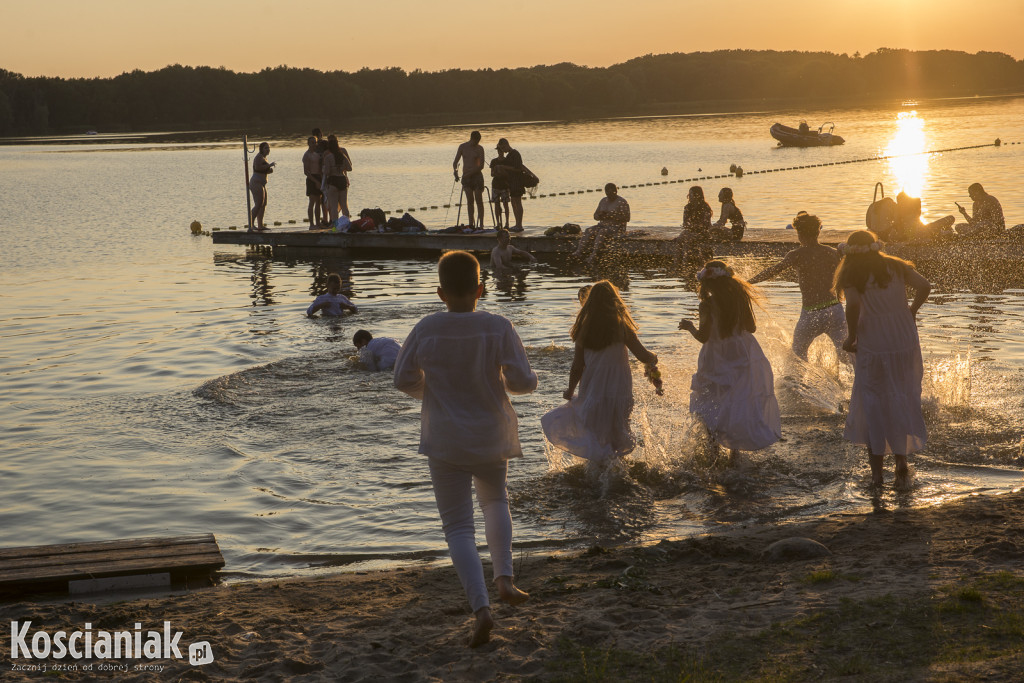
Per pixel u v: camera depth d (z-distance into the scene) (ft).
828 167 134.10
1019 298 42.14
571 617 14.10
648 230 66.18
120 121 494.59
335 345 36.58
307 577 17.40
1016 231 53.16
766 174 126.21
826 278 28.32
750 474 21.99
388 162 176.04
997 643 11.85
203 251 68.59
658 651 12.49
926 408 25.39
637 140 238.48
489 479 13.79
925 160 138.41
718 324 22.88
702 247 57.52
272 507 20.80
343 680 12.40
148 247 71.00
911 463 22.39
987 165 124.57
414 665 12.72
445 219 84.74
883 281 20.49
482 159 68.08
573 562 17.35
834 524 18.34
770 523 19.20
